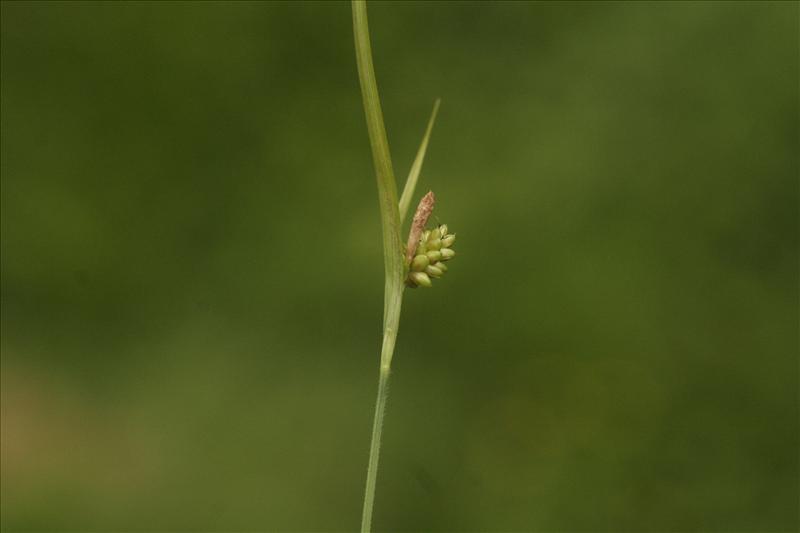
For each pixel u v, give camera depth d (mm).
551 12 1253
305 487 973
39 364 1151
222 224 1229
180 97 1287
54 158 1272
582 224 1115
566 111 1191
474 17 1278
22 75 1303
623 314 1058
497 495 972
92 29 1307
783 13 1159
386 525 947
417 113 1236
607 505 964
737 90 1151
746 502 979
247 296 1170
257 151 1264
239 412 1063
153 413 1068
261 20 1308
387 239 323
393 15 1289
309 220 1199
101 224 1236
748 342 1051
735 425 1020
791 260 1090
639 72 1187
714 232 1107
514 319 1077
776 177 1115
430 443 1006
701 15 1186
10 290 1215
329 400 1061
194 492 966
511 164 1163
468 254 1108
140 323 1185
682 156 1140
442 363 1080
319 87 1290
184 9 1309
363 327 1120
